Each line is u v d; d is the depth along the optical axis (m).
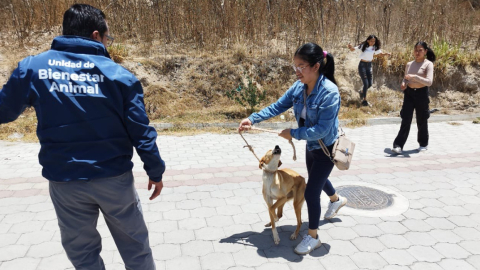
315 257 3.40
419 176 5.42
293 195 3.62
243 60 9.97
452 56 10.62
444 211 4.32
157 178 2.36
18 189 4.80
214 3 10.80
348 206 4.45
